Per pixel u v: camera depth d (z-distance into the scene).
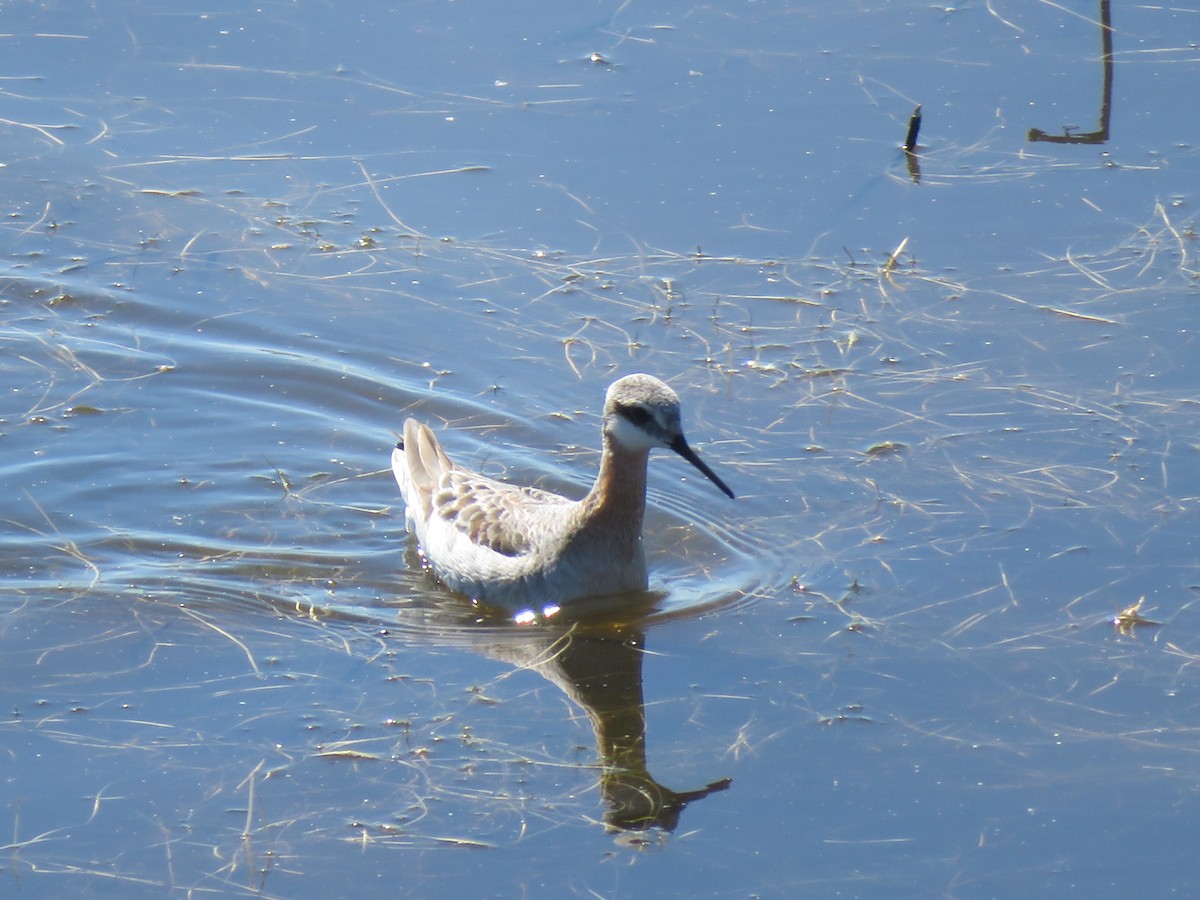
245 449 15.50
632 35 21.89
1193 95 20.38
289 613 13.09
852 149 19.47
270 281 17.69
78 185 19.08
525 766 10.95
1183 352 16.08
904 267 17.61
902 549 13.62
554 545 13.08
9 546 13.86
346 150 19.62
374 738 11.23
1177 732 11.20
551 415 15.82
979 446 14.93
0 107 20.25
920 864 9.98
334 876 9.80
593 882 9.82
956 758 11.00
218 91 20.70
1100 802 10.50
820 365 16.20
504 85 20.77
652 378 12.92
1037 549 13.47
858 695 11.76
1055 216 18.36
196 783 10.68
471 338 16.89
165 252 18.11
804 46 21.61
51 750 11.01
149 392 16.19
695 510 14.46
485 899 9.64
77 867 9.83
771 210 18.52
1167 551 13.31
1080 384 15.70
